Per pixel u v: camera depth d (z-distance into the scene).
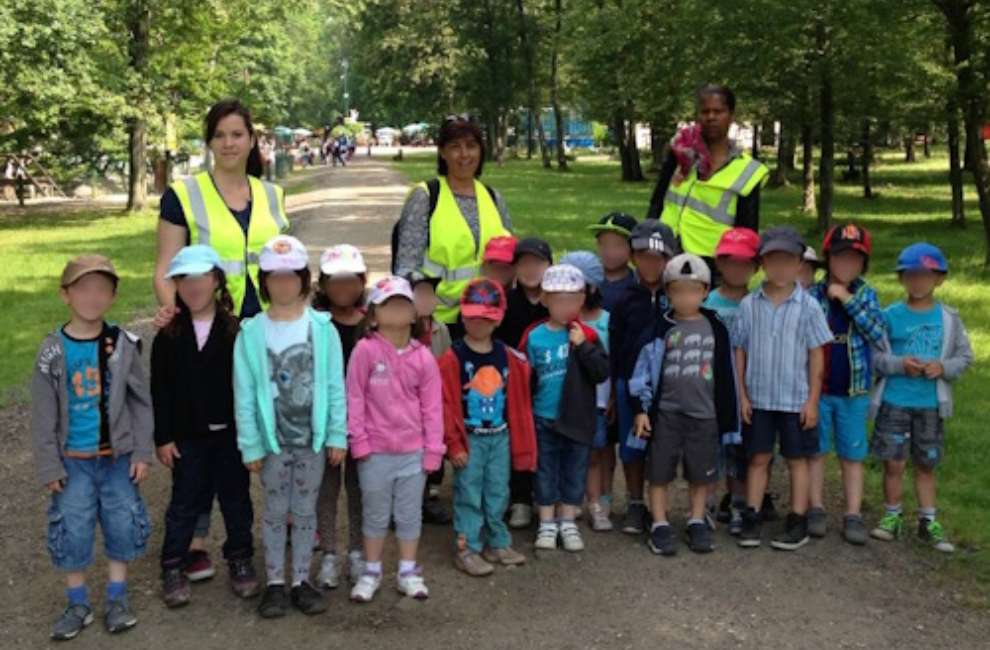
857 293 4.78
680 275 4.56
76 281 3.75
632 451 4.82
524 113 67.56
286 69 43.84
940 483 5.47
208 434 4.09
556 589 4.27
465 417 4.39
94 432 3.84
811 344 4.61
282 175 41.34
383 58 53.78
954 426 6.38
